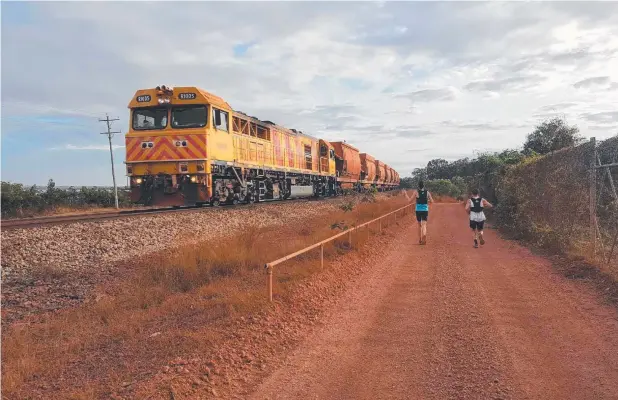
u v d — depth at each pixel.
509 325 5.90
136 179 17.39
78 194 30.83
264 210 19.47
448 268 9.53
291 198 29.41
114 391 4.18
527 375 4.50
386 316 6.46
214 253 9.45
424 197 13.30
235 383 4.46
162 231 13.11
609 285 7.28
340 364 4.89
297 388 4.36
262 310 6.34
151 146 17.23
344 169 41.59
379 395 4.20
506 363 4.77
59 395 4.17
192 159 16.92
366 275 9.13
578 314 6.22
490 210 23.27
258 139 22.83
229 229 14.62
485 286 7.89
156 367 4.69
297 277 8.19
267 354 5.18
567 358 4.86
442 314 6.43
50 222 13.23
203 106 17.42
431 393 4.21
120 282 8.74
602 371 4.53
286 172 27.16
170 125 17.44
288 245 11.07
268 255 9.92
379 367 4.80
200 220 14.94
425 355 5.06
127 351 5.24
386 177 66.81
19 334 5.85
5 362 4.93
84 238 11.67
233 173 19.88
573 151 10.86
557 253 10.59
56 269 9.30
